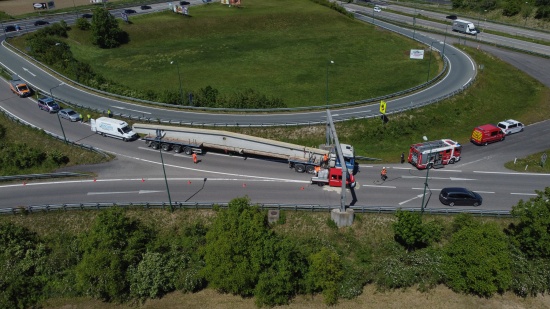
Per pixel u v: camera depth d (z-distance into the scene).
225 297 40.69
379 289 40.56
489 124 68.38
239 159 61.25
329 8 143.88
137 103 77.88
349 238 45.47
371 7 155.25
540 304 38.75
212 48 114.69
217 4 149.75
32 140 66.38
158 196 52.75
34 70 89.50
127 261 41.53
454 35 114.38
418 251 43.38
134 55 110.19
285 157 57.41
